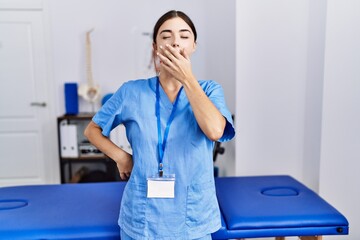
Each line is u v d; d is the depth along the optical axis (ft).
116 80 12.21
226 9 8.96
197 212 3.79
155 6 11.95
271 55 7.73
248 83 7.83
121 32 12.00
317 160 7.40
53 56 12.00
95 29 11.93
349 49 6.84
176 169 3.71
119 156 4.08
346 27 6.80
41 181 12.61
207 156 3.82
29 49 11.98
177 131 3.72
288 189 6.12
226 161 9.57
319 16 7.17
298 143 7.95
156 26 3.82
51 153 12.49
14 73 12.07
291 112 7.87
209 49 11.47
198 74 12.16
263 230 4.82
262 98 7.87
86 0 11.80
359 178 7.15
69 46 11.96
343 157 7.14
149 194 3.68
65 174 12.51
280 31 7.65
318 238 5.00
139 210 3.76
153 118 3.76
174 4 11.94
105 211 5.16
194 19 12.00
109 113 4.06
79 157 11.44
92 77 12.12
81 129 12.16
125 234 3.94
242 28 7.67
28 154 12.48
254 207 5.22
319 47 7.22
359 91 6.91
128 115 3.84
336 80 6.94
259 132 7.98
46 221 4.82
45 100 12.25
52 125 12.36
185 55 3.55
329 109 7.03
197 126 3.73
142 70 12.16
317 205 5.28
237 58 7.74
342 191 7.23
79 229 4.62
